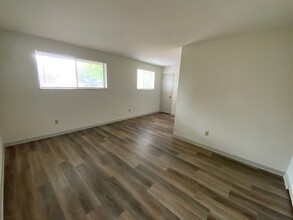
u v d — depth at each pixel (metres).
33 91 2.79
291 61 1.92
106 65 3.95
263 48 2.10
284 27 1.92
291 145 2.02
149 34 2.41
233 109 2.48
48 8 1.66
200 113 2.93
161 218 1.34
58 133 3.28
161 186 1.77
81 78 3.57
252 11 1.56
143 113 5.73
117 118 4.66
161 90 6.41
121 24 2.06
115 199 1.54
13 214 1.32
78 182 1.78
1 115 2.50
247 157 2.41
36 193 1.57
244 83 2.32
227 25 1.95
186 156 2.57
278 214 1.46
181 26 2.04
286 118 2.03
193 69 2.92
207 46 2.67
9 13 1.78
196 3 1.46
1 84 2.44
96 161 2.27
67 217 1.32
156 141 3.19
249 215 1.42
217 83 2.62
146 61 5.02
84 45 3.20
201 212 1.43
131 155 2.51
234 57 2.38
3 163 2.01
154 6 1.56
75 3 1.55
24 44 2.56
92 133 3.49
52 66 3.04
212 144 2.81
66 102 3.31
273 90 2.08
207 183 1.87
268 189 1.82
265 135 2.21
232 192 1.73
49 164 2.13
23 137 2.79
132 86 4.95
